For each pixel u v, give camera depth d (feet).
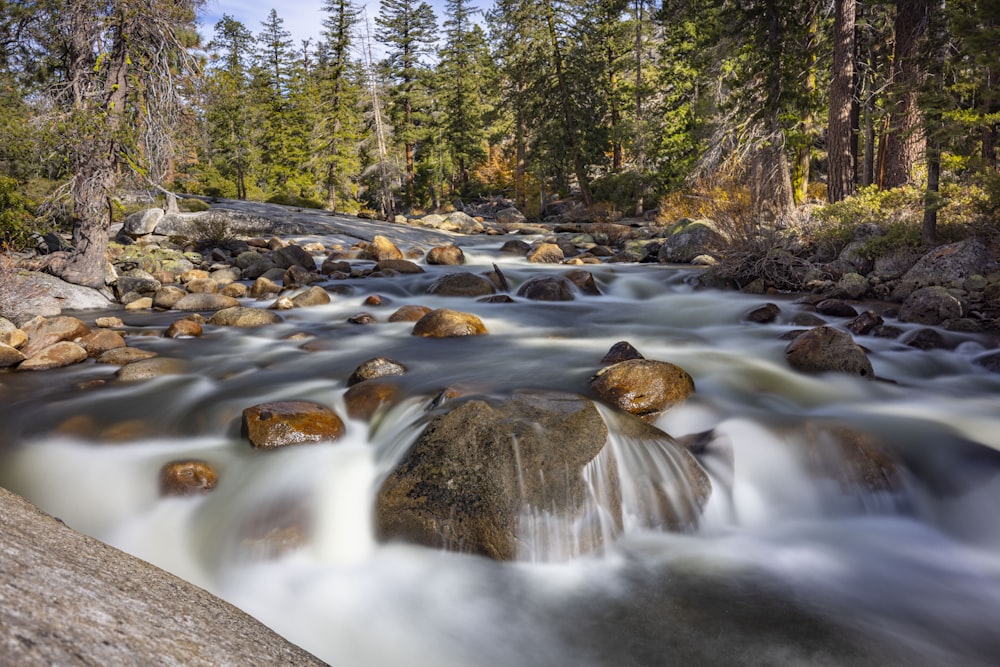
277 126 171.01
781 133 65.46
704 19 96.78
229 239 67.97
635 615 11.49
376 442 17.22
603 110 126.93
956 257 37.58
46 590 5.57
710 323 35.19
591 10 126.72
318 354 27.45
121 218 72.95
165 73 42.29
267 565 13.21
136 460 16.57
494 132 195.21
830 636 10.89
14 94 41.78
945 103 37.60
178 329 31.73
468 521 13.20
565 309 39.63
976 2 33.55
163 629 5.87
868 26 71.67
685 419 18.78
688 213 83.15
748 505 15.39
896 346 28.63
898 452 16.53
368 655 10.77
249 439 16.89
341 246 70.03
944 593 12.38
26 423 19.27
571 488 13.26
